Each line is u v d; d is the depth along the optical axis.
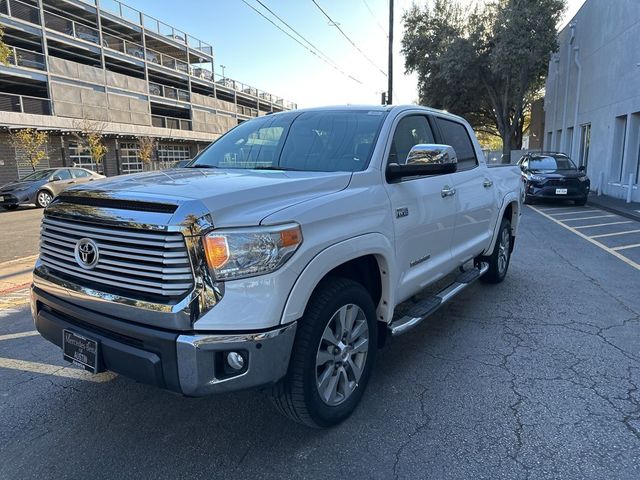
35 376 3.69
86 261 2.61
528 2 23.23
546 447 2.75
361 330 3.06
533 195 15.30
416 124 4.05
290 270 2.42
